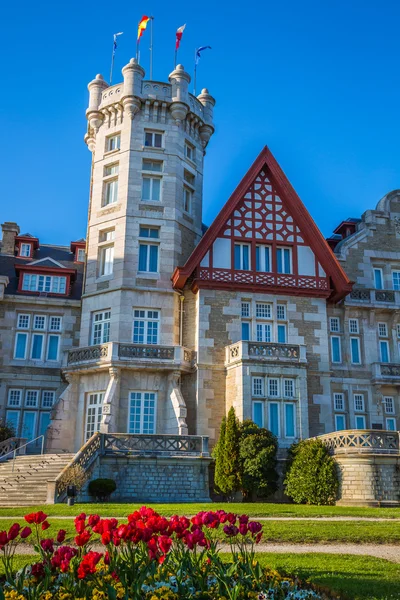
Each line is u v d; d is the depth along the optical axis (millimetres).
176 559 7551
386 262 33000
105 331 29453
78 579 6750
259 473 23016
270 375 26469
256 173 30406
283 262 30203
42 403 31344
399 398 30703
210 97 35125
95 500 20609
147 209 30859
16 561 9586
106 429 25578
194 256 28625
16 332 32031
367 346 30969
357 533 12906
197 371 27469
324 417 27953
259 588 7145
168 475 22219
